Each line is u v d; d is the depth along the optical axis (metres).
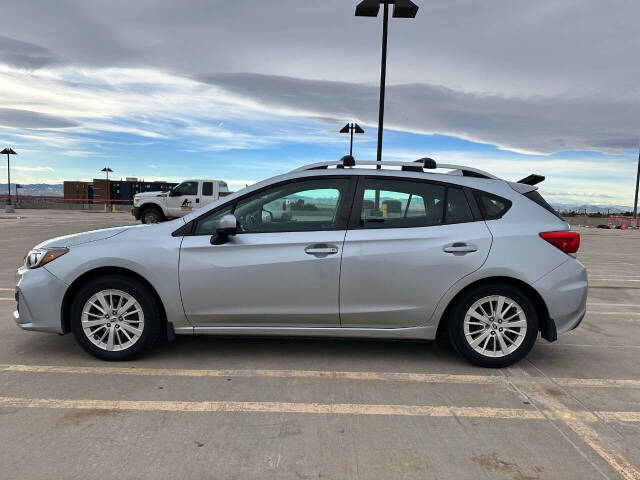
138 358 4.29
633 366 4.35
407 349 4.70
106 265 4.04
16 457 2.66
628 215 46.41
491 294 4.08
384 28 12.72
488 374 4.07
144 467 2.59
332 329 4.12
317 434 2.98
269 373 4.00
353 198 4.18
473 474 2.58
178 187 19.16
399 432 3.03
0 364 4.11
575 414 3.34
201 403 3.39
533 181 4.59
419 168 4.38
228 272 4.02
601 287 8.71
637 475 2.60
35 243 13.19
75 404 3.34
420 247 4.04
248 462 2.66
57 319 4.10
